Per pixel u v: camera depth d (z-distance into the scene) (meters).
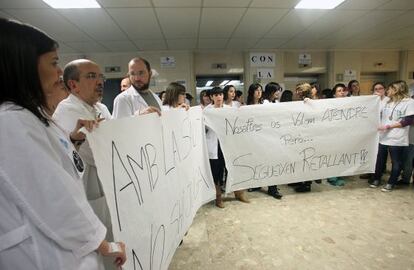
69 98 1.14
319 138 2.52
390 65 6.29
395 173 2.71
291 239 1.88
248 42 4.99
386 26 4.25
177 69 5.57
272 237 1.92
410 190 2.74
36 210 0.53
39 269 0.56
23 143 0.51
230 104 2.91
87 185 0.86
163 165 1.21
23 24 0.58
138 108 1.70
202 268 1.60
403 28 4.40
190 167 1.72
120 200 0.81
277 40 4.93
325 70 6.15
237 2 3.08
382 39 5.14
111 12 3.21
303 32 4.46
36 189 0.52
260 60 5.79
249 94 2.95
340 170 2.62
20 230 0.54
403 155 2.84
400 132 2.64
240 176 2.39
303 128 2.47
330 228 2.01
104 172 0.74
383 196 2.60
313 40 5.06
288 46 5.49
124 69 5.44
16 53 0.55
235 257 1.70
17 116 0.52
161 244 1.15
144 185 0.99
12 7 2.98
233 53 5.81
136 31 4.00
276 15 3.57
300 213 2.29
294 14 3.56
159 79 5.56
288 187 3.01
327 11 3.50
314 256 1.67
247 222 2.17
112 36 4.19
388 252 1.68
